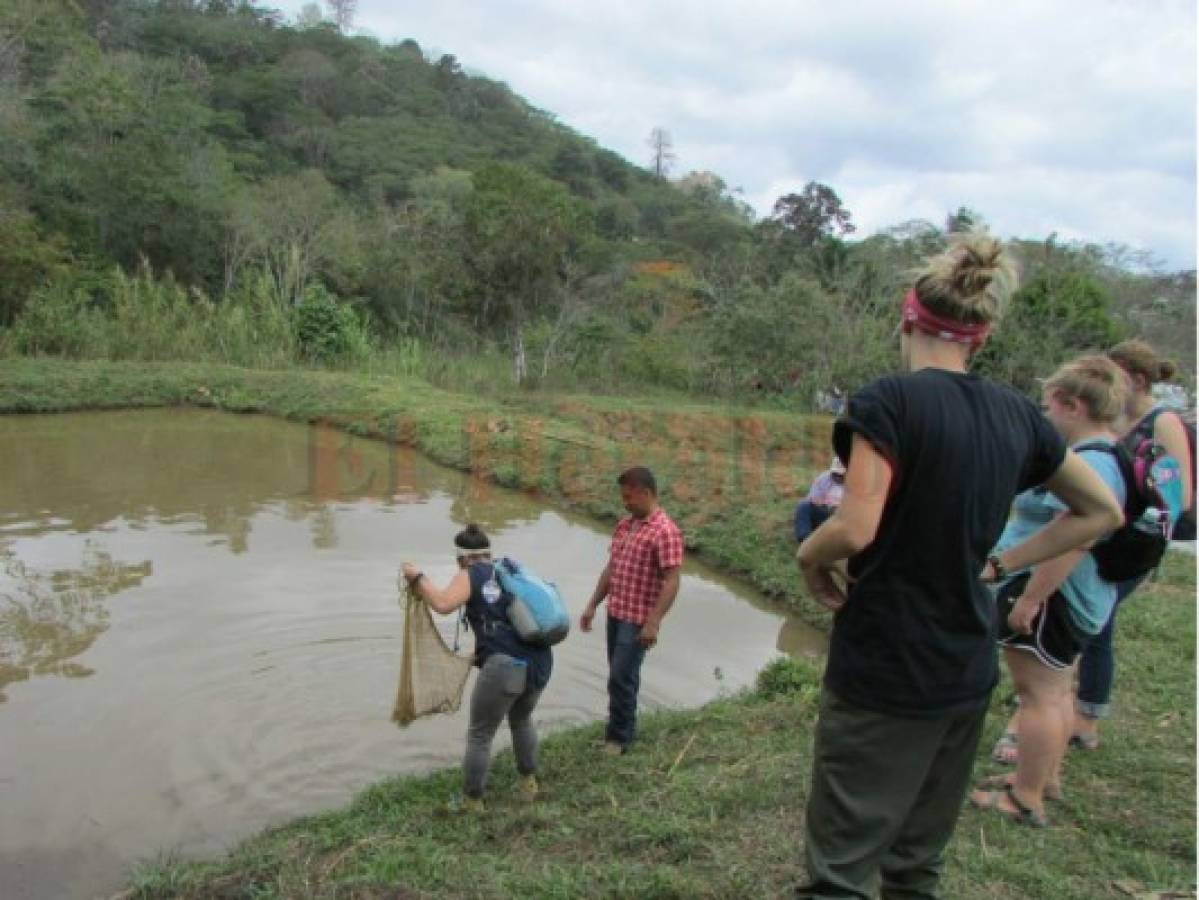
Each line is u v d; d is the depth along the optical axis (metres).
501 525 12.05
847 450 2.20
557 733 5.82
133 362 22.84
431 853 4.07
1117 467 3.83
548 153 80.81
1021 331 18.14
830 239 25.58
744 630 8.59
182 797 5.14
